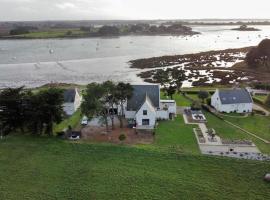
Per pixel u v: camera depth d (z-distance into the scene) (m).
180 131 67.94
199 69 151.50
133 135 65.75
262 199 41.94
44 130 66.50
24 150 56.53
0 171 49.16
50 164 51.47
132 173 48.47
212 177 47.31
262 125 71.81
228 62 168.75
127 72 148.25
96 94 66.25
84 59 186.12
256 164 50.94
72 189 44.31
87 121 72.69
